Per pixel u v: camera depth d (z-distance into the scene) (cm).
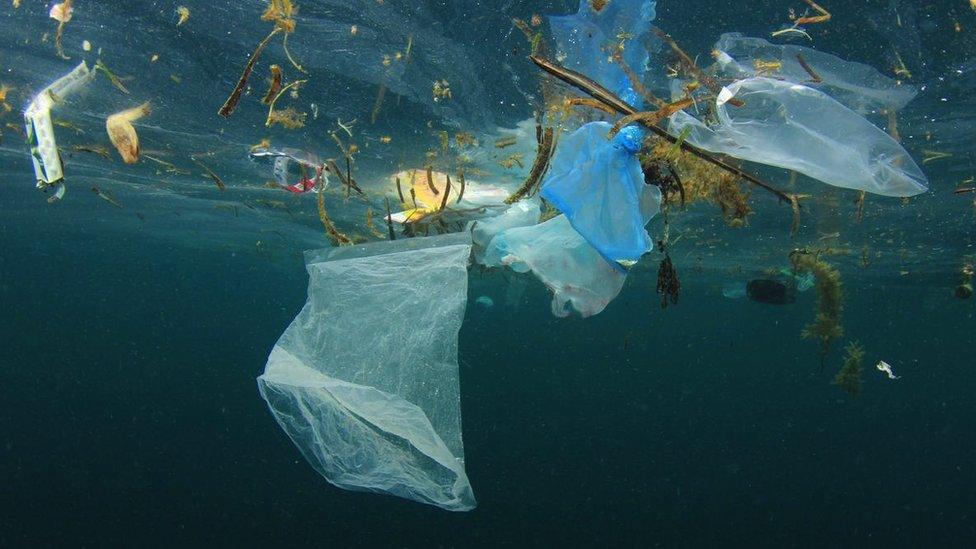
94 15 659
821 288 605
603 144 327
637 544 2117
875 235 1474
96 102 882
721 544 2144
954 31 536
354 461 238
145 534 2031
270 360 252
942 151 852
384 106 836
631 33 551
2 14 658
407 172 1017
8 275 5884
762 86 348
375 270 273
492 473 3084
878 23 530
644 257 2011
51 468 2759
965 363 8750
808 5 514
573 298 364
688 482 3028
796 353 9431
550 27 571
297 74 757
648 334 8600
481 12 595
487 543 2042
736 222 520
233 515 2211
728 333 8062
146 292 7675
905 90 624
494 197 986
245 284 5591
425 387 248
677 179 363
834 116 346
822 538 2248
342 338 260
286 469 2852
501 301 4875
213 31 680
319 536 2039
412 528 2125
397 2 601
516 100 770
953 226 1347
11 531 1995
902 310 3662
